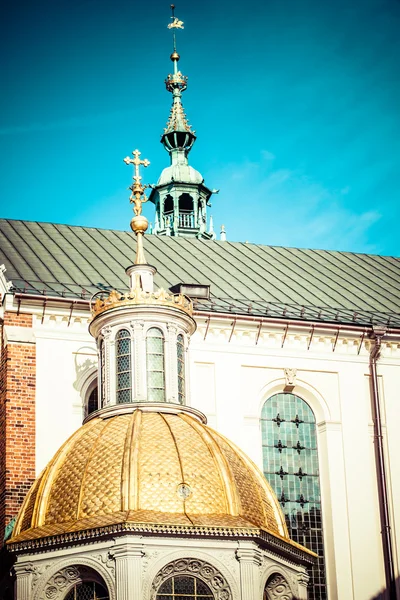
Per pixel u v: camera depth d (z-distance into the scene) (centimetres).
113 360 5572
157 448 5116
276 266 7112
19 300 6006
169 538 4869
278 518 5262
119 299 5625
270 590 5100
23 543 4959
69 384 5969
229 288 6681
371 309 6756
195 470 5078
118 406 5400
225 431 6122
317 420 6325
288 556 5159
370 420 6359
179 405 5434
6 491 5728
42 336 6003
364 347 6469
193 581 4903
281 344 6334
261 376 6259
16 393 5891
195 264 6925
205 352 6212
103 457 5109
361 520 6169
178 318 5638
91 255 6738
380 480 6256
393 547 6156
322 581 6075
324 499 6200
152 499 4956
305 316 6500
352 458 6259
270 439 6234
